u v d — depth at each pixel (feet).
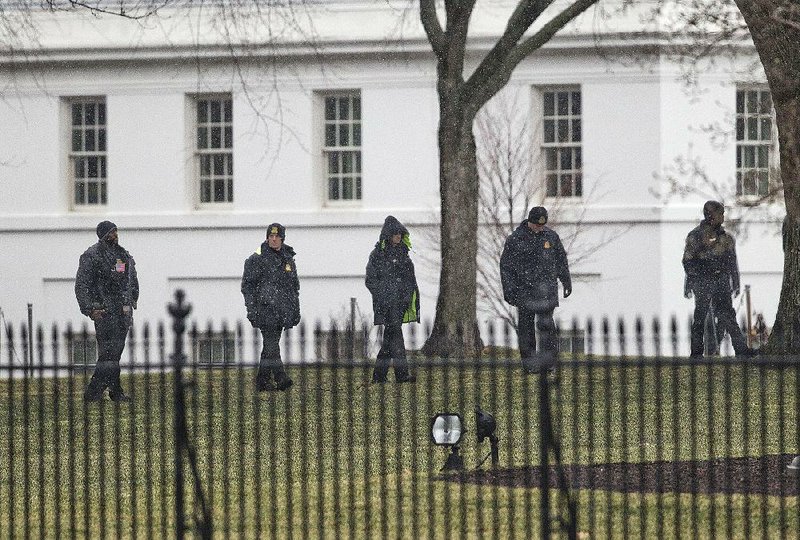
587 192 437.99
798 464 133.18
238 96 460.14
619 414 208.95
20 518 151.33
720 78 431.02
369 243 453.99
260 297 261.03
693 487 128.57
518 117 436.35
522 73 436.76
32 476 175.22
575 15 335.67
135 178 468.34
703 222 278.26
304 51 451.12
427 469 170.19
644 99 433.48
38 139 472.03
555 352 137.90
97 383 240.32
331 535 138.72
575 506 125.90
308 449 187.93
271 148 459.73
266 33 450.30
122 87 466.29
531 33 433.07
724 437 186.19
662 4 418.72
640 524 134.72
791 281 260.21
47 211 472.85
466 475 160.04
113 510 154.61
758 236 428.97
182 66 462.19
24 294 473.26
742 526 135.95
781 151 258.57
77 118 474.49
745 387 130.93
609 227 435.94
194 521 136.67
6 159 473.26
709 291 276.62
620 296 435.53
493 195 426.10
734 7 389.80
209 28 453.99
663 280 433.48
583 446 182.60
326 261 456.45
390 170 453.99
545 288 266.36
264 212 459.73
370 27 449.48
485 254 431.43
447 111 339.16
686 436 187.73
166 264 465.88
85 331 142.51
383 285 261.65
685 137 433.89
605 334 131.95
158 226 465.06
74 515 145.28
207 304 464.65
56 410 139.44
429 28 340.80
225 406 134.72
